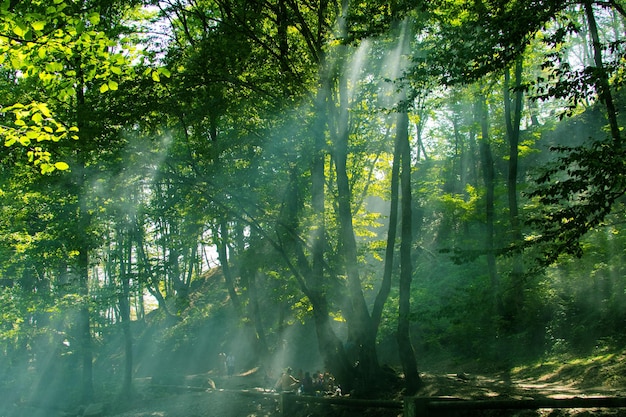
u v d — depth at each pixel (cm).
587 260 1805
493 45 959
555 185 865
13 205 1780
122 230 2022
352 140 1684
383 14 1221
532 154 3128
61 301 1917
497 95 2175
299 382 1634
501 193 2277
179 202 1722
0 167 1566
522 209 1995
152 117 1455
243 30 1402
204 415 1620
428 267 2752
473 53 973
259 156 1551
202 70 1392
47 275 2344
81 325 2164
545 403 845
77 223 1859
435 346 2352
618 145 820
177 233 2034
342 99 1475
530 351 1869
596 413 927
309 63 1441
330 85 1452
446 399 965
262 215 1571
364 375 1448
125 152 1462
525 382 1480
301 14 1475
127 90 1344
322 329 1531
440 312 1178
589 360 1512
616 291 1711
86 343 2153
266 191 1603
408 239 1435
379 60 1394
